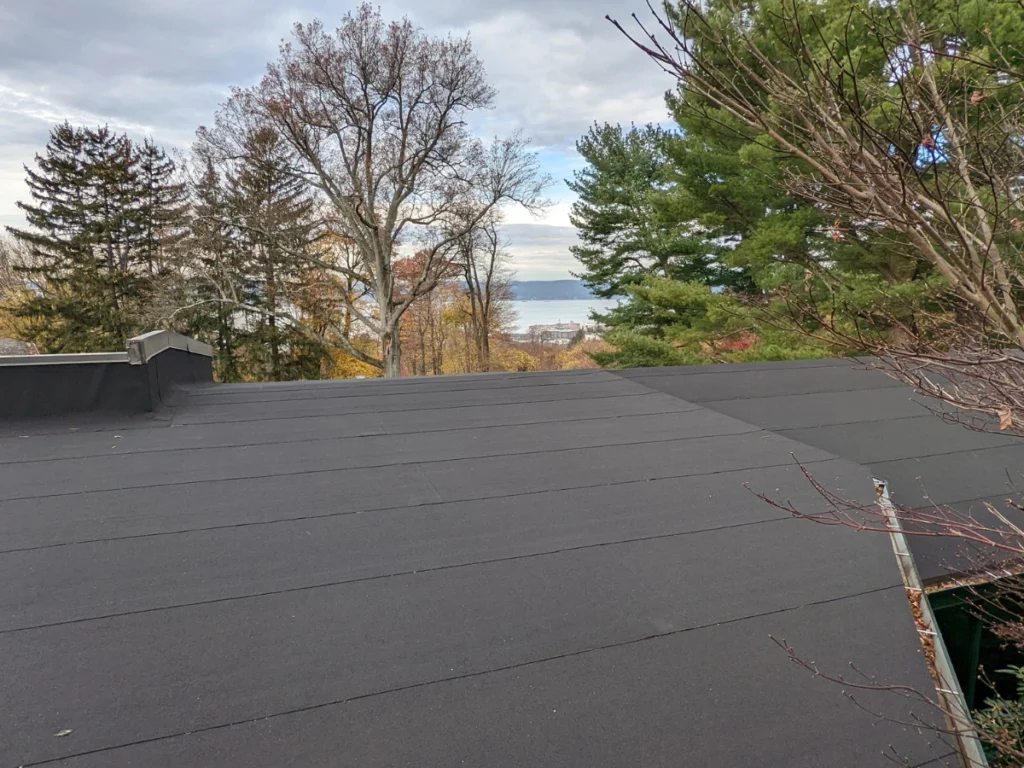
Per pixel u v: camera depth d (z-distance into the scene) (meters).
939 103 1.79
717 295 12.62
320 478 2.90
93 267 24.34
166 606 1.84
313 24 18.38
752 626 1.90
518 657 1.70
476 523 2.49
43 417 3.58
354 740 1.40
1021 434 1.78
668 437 3.76
